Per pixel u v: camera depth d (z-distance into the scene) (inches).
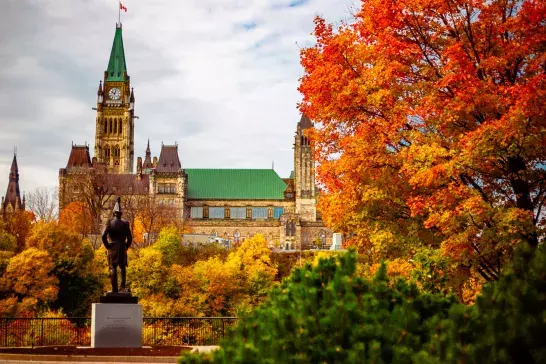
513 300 447.8
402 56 1165.1
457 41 1144.8
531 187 1108.5
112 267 1393.9
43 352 1242.0
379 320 516.4
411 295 604.7
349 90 1130.0
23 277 2974.9
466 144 999.6
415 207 1063.6
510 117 964.6
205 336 2036.2
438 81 1059.9
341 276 560.1
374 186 1184.2
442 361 440.8
